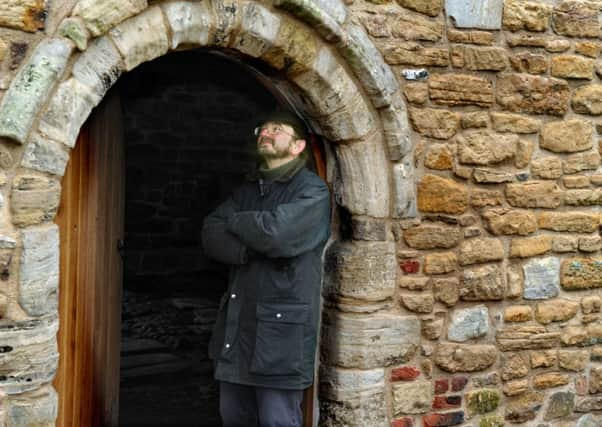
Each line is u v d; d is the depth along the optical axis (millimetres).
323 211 3189
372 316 3508
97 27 2713
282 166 3256
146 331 5879
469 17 3566
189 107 7809
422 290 3598
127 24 2811
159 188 7750
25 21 2617
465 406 3746
